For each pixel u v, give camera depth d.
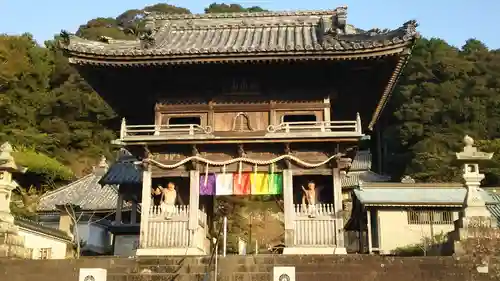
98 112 71.38
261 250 37.59
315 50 19.25
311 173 20.56
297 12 24.78
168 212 20.44
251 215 43.75
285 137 20.25
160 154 21.19
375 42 19.00
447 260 16.81
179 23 24.88
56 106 69.94
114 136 72.25
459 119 76.00
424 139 73.56
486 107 77.62
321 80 21.55
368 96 23.23
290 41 22.19
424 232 35.78
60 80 77.38
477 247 17.25
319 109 21.62
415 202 35.97
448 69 81.62
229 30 24.58
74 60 19.91
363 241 37.62
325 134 20.19
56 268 17.30
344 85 21.98
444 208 36.44
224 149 21.05
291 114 21.61
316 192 21.39
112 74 21.23
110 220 43.09
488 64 82.75
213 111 21.80
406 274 16.44
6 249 19.11
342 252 19.45
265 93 21.80
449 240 18.72
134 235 35.38
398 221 36.25
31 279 17.03
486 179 58.91
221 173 20.83
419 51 85.12
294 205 20.70
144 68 20.64
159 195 21.66
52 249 30.53
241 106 21.80
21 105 67.50
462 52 89.50
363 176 65.19
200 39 23.53
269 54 19.55
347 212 55.94
